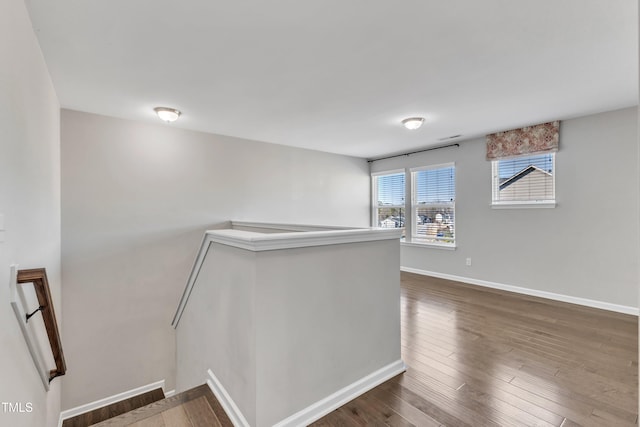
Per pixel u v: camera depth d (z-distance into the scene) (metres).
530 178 4.07
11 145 1.35
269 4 1.60
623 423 1.57
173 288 3.92
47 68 2.28
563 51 2.09
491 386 1.90
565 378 2.00
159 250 3.82
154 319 3.77
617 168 3.33
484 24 1.78
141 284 3.68
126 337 3.57
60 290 3.08
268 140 4.74
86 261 3.33
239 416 1.53
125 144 3.59
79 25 1.76
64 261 3.20
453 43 1.99
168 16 1.69
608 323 3.00
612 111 3.35
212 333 1.95
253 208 4.72
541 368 2.13
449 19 1.73
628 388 1.89
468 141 4.72
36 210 1.91
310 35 1.89
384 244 2.04
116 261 3.52
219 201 4.36
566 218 3.71
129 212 3.61
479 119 3.65
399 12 1.67
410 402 1.74
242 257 1.53
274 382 1.47
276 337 1.48
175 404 1.72
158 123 3.77
